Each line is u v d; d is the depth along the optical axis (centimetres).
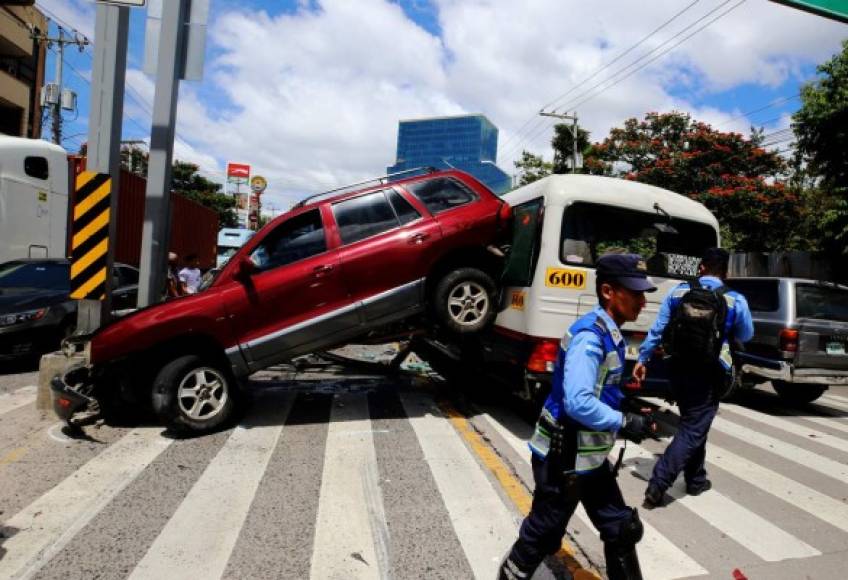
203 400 497
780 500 407
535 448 240
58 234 1086
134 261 1298
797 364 673
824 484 445
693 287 391
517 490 391
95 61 595
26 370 752
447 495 380
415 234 546
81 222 589
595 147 2288
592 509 244
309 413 575
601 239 529
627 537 235
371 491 384
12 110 2538
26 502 353
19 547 298
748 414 693
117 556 292
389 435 508
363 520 341
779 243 1931
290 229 543
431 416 575
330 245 541
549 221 513
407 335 574
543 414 241
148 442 473
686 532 348
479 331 554
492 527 337
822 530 358
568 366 219
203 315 495
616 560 242
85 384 516
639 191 546
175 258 1135
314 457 447
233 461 434
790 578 296
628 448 512
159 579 272
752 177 2012
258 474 409
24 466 412
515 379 554
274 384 712
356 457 449
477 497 378
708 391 386
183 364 484
